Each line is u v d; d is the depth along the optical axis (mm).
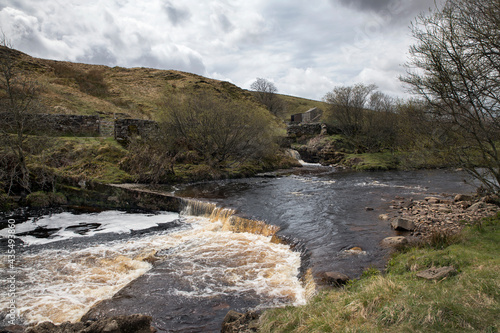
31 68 44312
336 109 40500
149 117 37500
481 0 8531
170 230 12938
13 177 16250
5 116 16844
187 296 7438
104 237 12008
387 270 7363
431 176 25359
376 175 26500
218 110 24672
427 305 4484
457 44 8914
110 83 53688
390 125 36312
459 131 9688
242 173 25141
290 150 37125
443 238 8359
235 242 11266
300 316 5141
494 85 8422
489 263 5969
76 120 24391
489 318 4023
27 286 8164
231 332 5332
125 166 20359
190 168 22953
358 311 4809
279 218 12836
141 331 5879
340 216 12969
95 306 7141
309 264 8445
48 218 14445
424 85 9836
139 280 8383
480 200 13445
